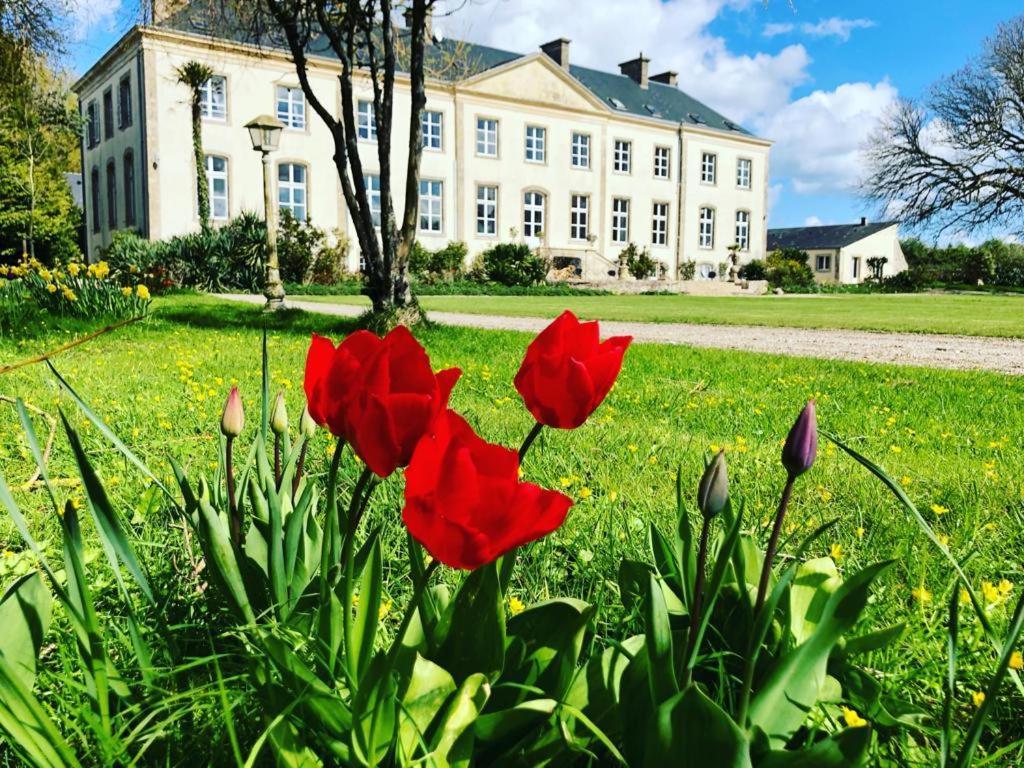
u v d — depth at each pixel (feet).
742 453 10.85
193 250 78.48
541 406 2.83
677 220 135.03
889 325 45.93
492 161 115.44
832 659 3.90
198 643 4.48
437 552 2.18
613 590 5.68
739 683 3.87
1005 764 3.75
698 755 2.59
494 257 111.75
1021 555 6.82
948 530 7.48
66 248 125.49
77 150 151.53
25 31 44.78
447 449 2.27
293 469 4.86
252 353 22.63
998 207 108.37
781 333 40.86
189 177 93.45
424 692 3.04
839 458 10.78
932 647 4.78
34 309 28.71
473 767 3.13
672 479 9.19
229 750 3.44
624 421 13.61
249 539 4.32
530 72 117.08
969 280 188.85
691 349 29.01
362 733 2.84
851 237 200.64
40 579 3.18
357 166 33.73
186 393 14.38
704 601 3.96
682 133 133.90
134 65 93.50
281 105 98.32
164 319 34.99
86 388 14.76
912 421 14.53
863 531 7.29
